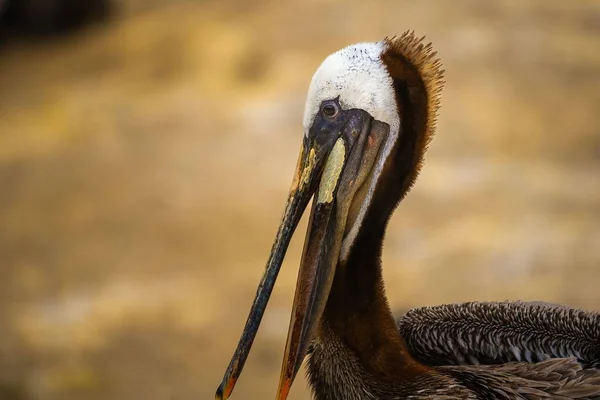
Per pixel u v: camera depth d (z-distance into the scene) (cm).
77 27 2906
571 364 583
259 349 1384
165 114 2255
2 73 2711
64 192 1995
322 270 582
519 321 639
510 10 2328
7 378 1398
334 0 2538
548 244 1502
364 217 591
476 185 1697
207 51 2497
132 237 1778
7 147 2247
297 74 2255
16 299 1627
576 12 2312
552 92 1984
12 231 1867
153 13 2867
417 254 1528
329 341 589
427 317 667
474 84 2017
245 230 1739
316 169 591
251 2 2719
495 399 568
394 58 591
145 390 1350
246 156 1994
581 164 1766
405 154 593
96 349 1448
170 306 1529
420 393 568
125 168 2042
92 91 2478
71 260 1733
